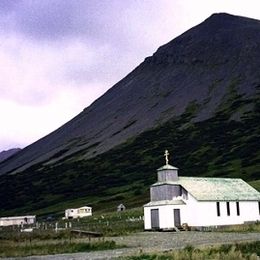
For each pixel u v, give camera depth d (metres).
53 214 162.38
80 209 145.75
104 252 42.28
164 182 72.69
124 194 164.50
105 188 183.88
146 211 72.69
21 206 190.88
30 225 129.25
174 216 70.31
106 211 142.25
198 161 184.12
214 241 48.03
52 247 47.75
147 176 184.50
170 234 61.66
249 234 56.28
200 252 35.41
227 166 167.50
